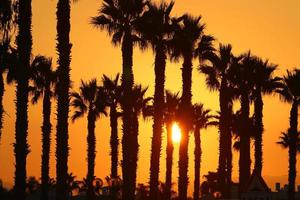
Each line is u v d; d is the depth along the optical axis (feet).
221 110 303.07
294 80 301.84
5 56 163.32
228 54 301.63
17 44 151.23
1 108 168.45
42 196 270.26
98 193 306.35
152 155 223.92
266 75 304.50
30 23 151.12
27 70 151.84
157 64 223.30
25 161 152.46
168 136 301.43
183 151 242.17
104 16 219.20
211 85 303.68
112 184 279.90
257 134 305.53
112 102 312.71
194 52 255.91
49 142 273.95
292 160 306.55
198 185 344.28
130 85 214.28
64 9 169.89
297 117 306.14
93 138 316.40
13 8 145.38
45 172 271.08
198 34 240.53
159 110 223.10
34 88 279.49
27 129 153.07
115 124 309.22
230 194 313.94
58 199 170.19
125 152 212.84
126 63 214.90
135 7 217.77
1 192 174.19
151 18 222.28
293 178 306.14
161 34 223.51
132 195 212.64
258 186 278.67
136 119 291.58
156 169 223.30
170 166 298.76
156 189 224.53
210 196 372.79
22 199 151.64
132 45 216.54
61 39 169.48
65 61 169.37
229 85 304.09
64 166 170.60
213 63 300.81
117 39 218.18
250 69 303.48
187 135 241.76
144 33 221.46
